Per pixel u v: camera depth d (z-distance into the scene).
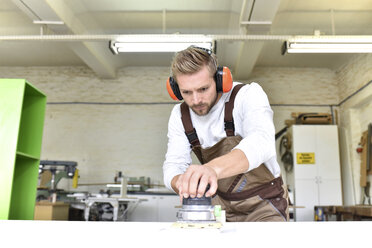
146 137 8.47
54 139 8.47
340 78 8.27
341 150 7.73
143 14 6.25
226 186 1.70
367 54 6.97
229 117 1.57
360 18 6.16
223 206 1.78
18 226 0.90
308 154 7.21
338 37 4.91
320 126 7.31
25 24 6.51
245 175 1.66
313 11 5.96
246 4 4.90
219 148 1.65
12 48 7.76
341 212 5.97
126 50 5.30
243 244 0.59
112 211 6.76
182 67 1.29
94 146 8.43
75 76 8.81
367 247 0.57
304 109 8.37
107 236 0.68
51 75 8.84
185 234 0.71
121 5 5.95
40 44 7.54
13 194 3.18
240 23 5.39
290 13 6.04
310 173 7.14
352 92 7.59
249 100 1.50
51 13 5.34
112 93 8.71
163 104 8.64
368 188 6.92
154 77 8.78
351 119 7.63
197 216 0.87
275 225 0.95
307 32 6.61
